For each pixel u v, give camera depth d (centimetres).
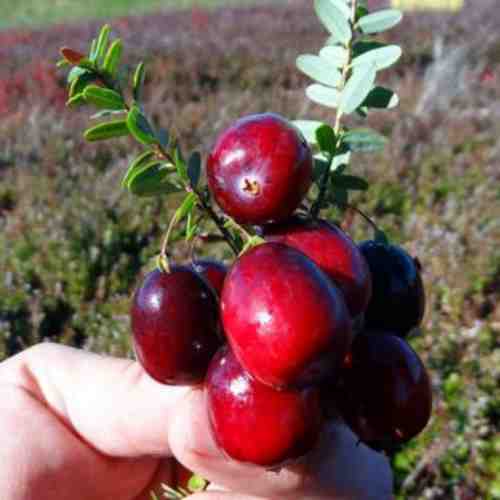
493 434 37
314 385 10
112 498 19
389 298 12
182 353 11
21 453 17
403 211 60
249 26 148
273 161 11
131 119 11
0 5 255
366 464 16
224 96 95
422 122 77
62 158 71
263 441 11
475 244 51
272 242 10
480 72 106
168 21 161
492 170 65
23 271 50
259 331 10
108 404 17
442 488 34
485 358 41
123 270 51
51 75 106
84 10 241
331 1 13
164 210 57
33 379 19
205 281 12
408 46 123
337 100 13
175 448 15
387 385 11
